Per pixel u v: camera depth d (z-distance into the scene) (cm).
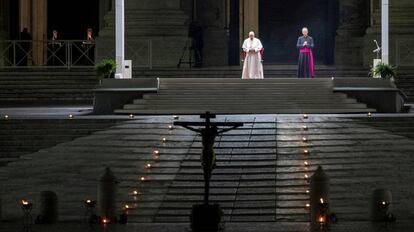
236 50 9512
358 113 6262
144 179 4853
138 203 4606
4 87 7981
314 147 5241
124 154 5241
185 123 4009
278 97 6450
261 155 5116
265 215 4450
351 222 4284
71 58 9175
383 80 6569
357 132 5484
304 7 10025
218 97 6456
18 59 9150
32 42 9106
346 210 4444
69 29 10325
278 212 4469
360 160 5072
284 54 10062
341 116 5766
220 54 9450
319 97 6450
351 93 6481
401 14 8588
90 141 5506
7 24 9644
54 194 4359
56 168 5175
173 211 4525
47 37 10238
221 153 5128
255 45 7294
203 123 4009
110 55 8688
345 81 6544
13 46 8638
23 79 8050
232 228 4162
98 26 10319
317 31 10012
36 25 9925
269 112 6259
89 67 8294
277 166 4969
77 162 5222
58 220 4391
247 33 9025
